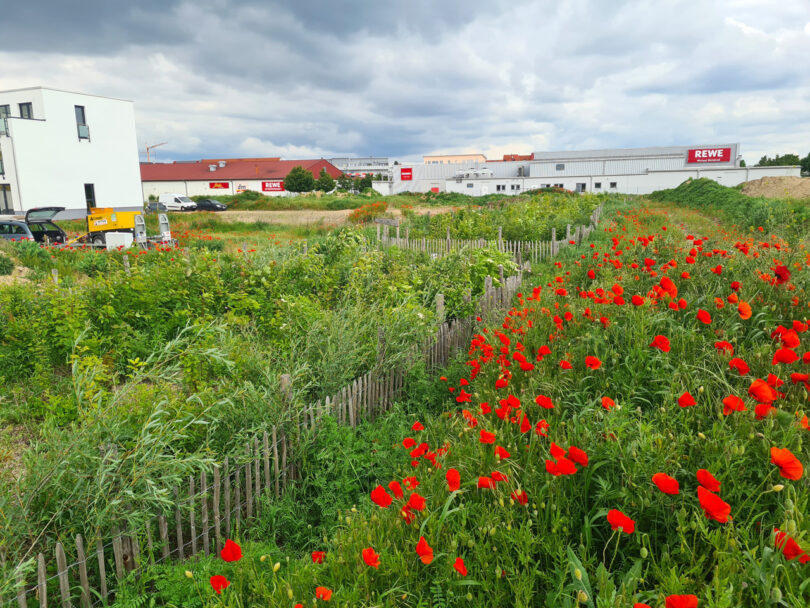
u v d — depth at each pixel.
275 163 85.62
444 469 3.00
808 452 2.38
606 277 6.59
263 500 3.88
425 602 2.17
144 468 3.24
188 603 2.87
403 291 9.17
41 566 2.70
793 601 1.61
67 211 37.47
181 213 42.56
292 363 5.33
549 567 2.29
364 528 2.71
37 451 3.51
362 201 51.25
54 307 7.30
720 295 4.90
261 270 9.37
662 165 68.62
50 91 36.16
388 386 5.70
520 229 19.45
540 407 3.50
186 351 4.63
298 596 2.45
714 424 2.57
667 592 1.85
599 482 2.42
